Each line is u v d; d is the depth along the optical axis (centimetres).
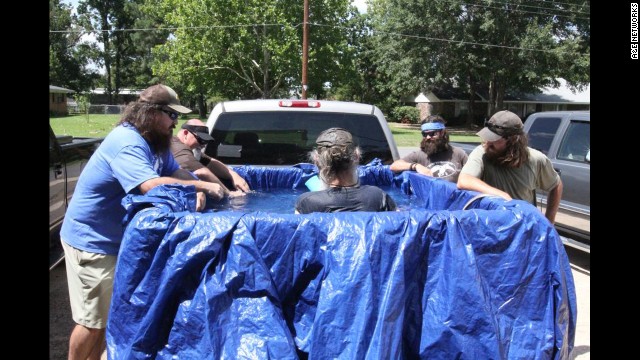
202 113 5750
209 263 209
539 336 214
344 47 3869
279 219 214
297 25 3578
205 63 3703
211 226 212
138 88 7312
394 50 3969
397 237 211
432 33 3819
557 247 222
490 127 332
